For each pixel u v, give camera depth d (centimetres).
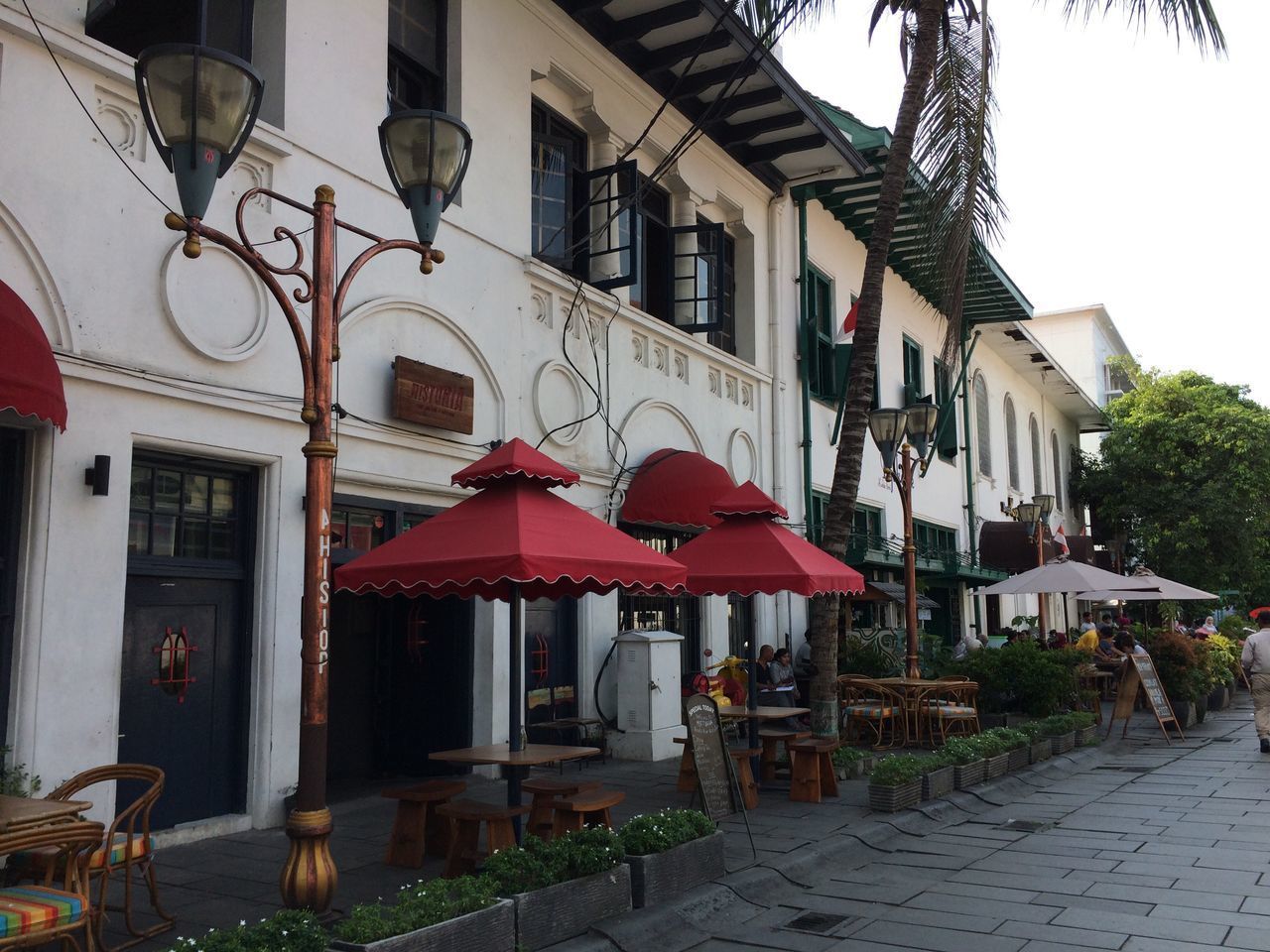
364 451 937
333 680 1051
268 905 602
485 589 772
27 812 453
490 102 1127
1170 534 3441
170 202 778
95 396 715
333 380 905
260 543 838
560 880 553
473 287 1079
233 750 822
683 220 1516
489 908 493
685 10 1259
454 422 1019
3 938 411
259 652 830
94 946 506
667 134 1459
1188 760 1320
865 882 707
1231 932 572
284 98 881
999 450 3048
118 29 927
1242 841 811
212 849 741
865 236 2042
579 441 1229
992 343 2962
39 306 686
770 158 1631
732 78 1240
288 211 874
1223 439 3469
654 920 575
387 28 1005
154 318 758
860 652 1678
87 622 697
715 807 758
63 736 677
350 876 672
